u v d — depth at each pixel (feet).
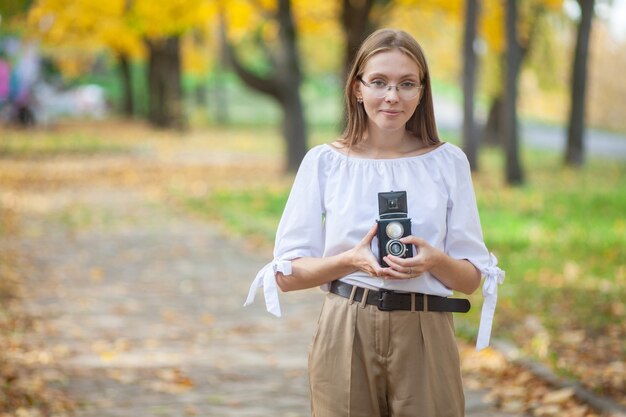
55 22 105.19
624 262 38.14
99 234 45.98
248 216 51.96
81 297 31.83
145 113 170.71
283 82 73.15
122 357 24.13
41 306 30.09
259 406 20.12
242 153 100.07
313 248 10.75
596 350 24.27
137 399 20.38
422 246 9.98
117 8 98.53
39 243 42.78
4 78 128.47
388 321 10.25
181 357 24.34
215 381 22.04
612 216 51.47
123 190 65.41
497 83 94.48
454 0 78.38
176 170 79.87
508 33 66.03
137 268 37.58
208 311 30.30
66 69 167.02
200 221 51.03
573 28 88.22
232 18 78.89
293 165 74.43
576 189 64.44
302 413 19.67
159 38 128.77
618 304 30.12
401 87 10.30
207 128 143.64
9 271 35.27
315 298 32.22
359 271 10.37
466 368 22.79
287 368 23.43
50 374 21.85
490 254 10.93
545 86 98.53
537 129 147.02
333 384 10.46
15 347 24.07
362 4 72.64
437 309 10.41
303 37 133.59
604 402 19.43
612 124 135.74
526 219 50.14
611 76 133.08
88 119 161.68
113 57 170.81
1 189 63.93
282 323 28.60
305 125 74.69
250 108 193.26
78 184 68.69
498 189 64.03
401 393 10.28
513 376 21.97
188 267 38.04
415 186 10.39
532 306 29.96
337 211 10.44
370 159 10.51
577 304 30.27
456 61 108.88
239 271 37.37
